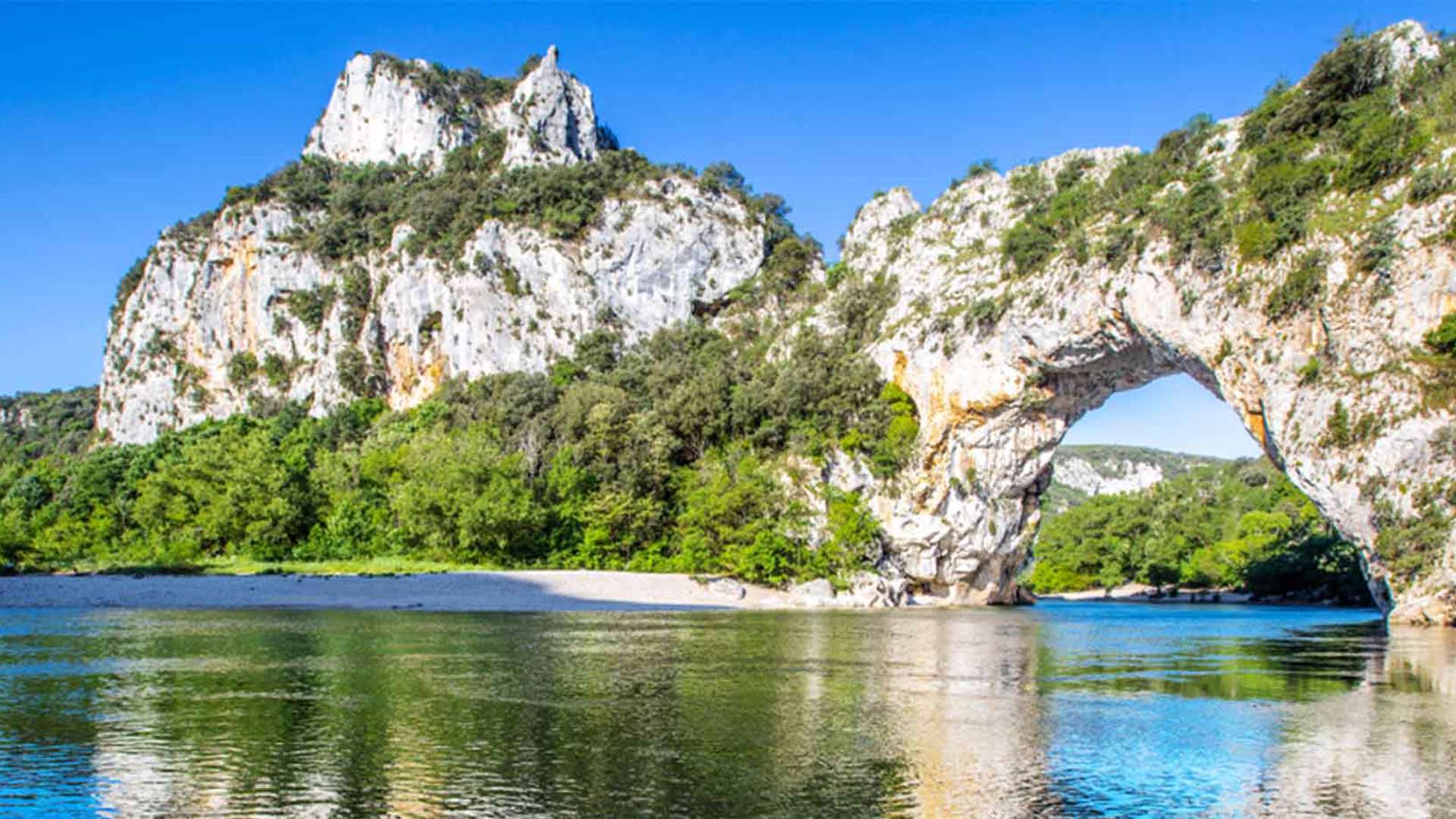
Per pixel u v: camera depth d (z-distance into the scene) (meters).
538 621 56.53
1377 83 64.69
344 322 144.88
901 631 56.28
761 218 152.25
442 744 23.62
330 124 194.12
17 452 174.50
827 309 110.56
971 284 92.25
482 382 122.94
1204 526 127.62
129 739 23.73
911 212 123.56
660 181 150.38
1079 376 84.81
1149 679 35.94
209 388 154.50
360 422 128.88
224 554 91.00
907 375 93.62
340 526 90.56
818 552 84.06
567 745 23.80
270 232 158.25
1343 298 59.94
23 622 51.94
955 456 89.75
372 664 36.28
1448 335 55.88
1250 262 64.94
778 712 28.20
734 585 80.88
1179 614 81.25
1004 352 84.81
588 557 86.94
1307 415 60.97
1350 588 103.62
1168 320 70.06
